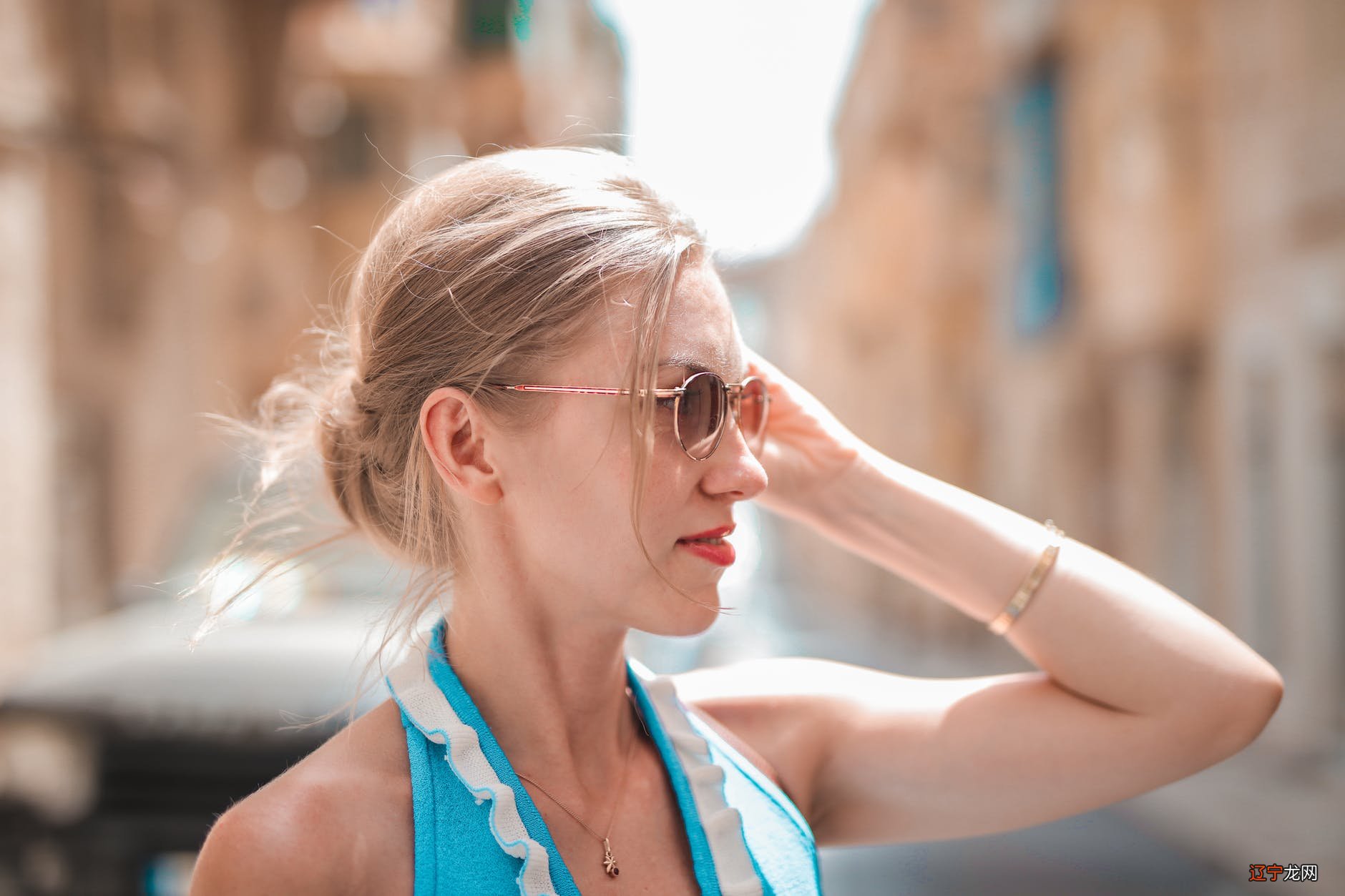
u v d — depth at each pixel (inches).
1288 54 351.9
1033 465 674.2
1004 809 48.9
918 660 718.5
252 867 35.3
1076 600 48.2
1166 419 470.0
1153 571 480.4
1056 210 602.5
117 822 111.5
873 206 1145.4
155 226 496.1
